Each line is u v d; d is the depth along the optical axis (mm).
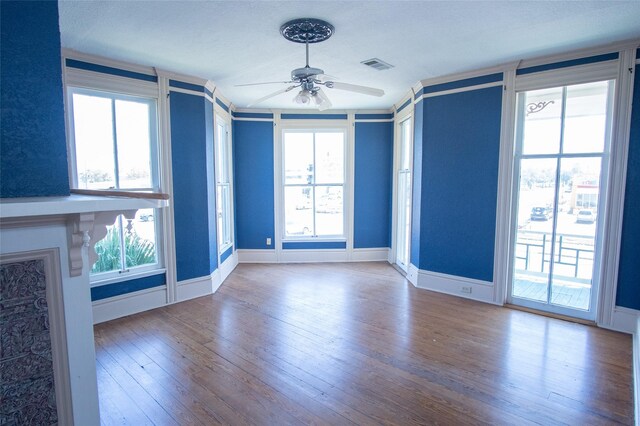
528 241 3986
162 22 2734
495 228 4082
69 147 3396
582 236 3646
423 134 4539
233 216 5852
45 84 1294
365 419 2184
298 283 5016
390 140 6152
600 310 3492
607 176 3441
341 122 6090
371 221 6285
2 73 1197
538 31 2984
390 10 2580
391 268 5848
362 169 6184
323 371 2715
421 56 3578
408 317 3762
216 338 3273
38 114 1280
